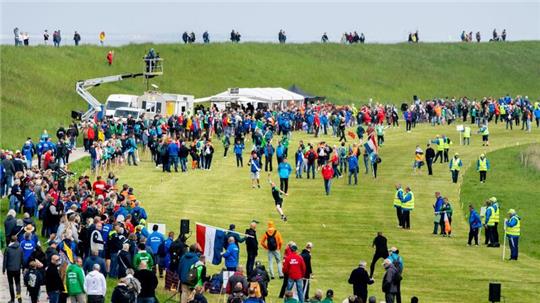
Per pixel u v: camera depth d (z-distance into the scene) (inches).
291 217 4857.3
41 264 3006.9
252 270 3272.6
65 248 3137.3
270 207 5044.3
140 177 5644.7
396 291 3189.0
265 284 3014.3
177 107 7509.8
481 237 4662.9
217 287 3270.2
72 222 3361.2
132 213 3759.8
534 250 4483.3
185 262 3038.9
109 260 3400.6
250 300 2758.4
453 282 3843.5
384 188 5600.4
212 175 5777.6
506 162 6451.8
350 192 5462.6
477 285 3804.1
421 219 4970.5
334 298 3486.7
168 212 4793.3
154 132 6146.7
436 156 6397.6
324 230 4660.4
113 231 3393.2
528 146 7126.0
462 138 7588.6
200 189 5378.9
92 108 7593.5
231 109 7342.5
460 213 5128.0
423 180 5851.4
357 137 7303.2
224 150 6501.0
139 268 2856.8
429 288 3740.2
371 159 5925.2
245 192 5354.3
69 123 7824.8
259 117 7101.4
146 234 3459.6
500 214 5187.0
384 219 4916.3
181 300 3053.6
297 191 5433.1
